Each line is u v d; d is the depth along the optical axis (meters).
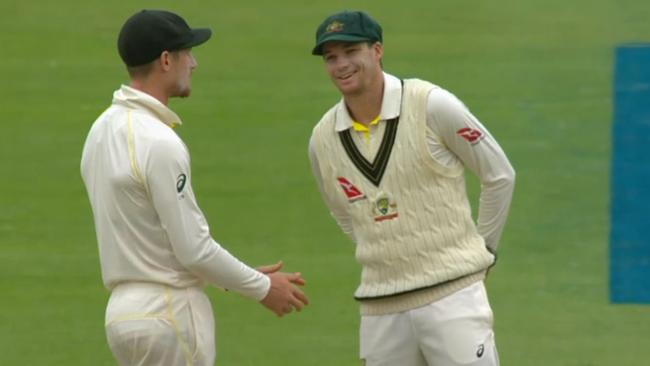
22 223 34.97
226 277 16.11
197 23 49.53
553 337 27.31
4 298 29.98
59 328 28.17
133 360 16.19
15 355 26.55
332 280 30.73
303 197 36.28
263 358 26.23
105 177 15.97
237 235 33.81
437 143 16.91
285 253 32.62
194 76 45.16
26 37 48.97
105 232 16.11
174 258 16.09
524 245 32.78
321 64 46.00
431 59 45.62
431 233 17.00
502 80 43.72
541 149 38.75
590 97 41.94
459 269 16.97
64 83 45.25
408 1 50.75
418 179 16.88
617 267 31.47
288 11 50.53
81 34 49.12
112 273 16.14
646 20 47.69
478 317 17.06
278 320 28.47
